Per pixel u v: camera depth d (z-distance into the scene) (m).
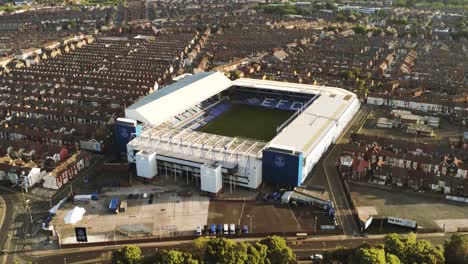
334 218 186.00
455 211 191.62
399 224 182.50
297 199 197.38
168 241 176.00
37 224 187.25
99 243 174.00
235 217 188.50
